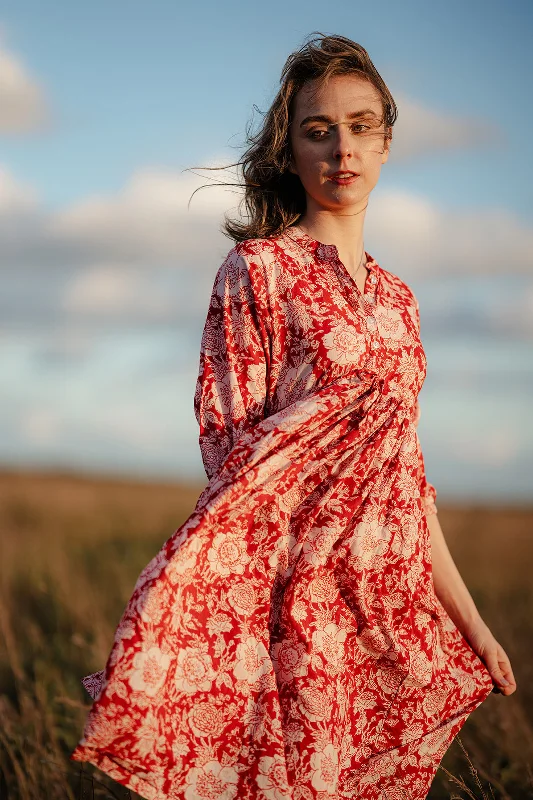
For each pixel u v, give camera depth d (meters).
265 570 2.32
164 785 2.16
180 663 2.21
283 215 2.67
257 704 2.25
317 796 2.21
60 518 10.95
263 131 2.71
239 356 2.45
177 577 2.20
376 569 2.42
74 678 4.64
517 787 3.37
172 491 15.37
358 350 2.42
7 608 5.70
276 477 2.32
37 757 3.54
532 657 4.66
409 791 2.50
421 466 2.75
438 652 2.62
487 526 11.27
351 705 2.43
